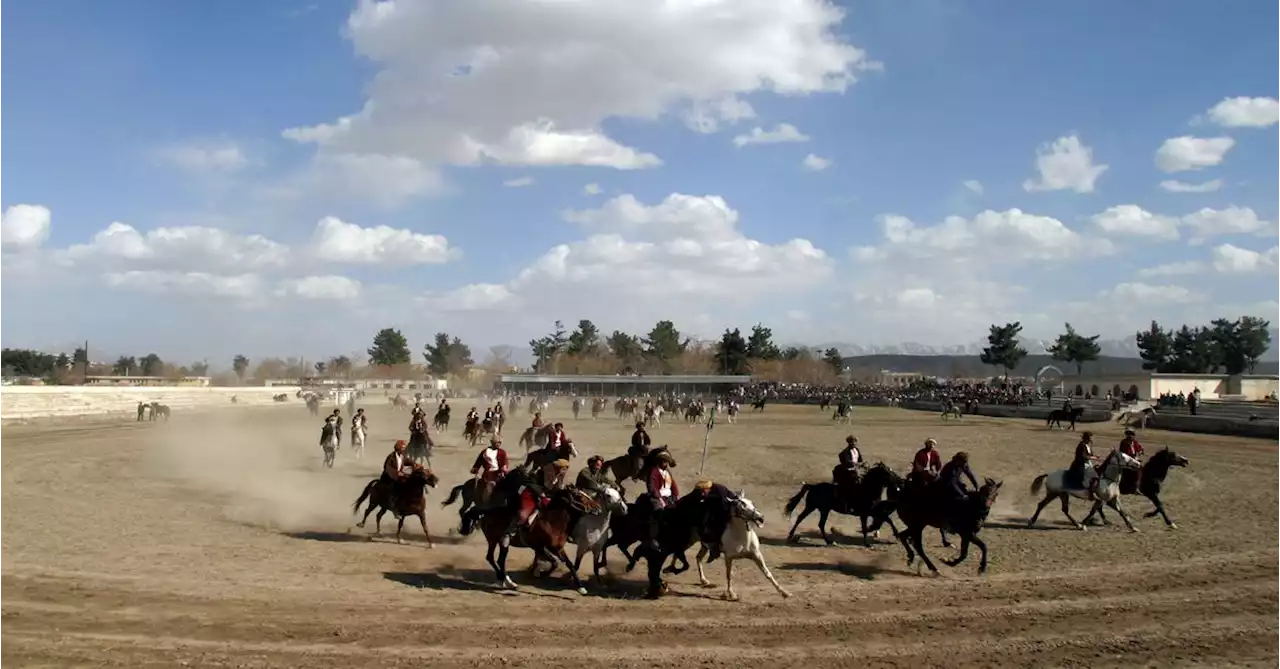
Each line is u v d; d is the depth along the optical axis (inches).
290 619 517.3
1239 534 824.3
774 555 727.7
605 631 502.9
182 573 631.8
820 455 1685.5
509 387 5757.9
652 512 601.9
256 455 1622.8
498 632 498.3
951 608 557.3
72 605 540.1
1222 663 452.1
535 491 611.5
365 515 805.9
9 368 5639.8
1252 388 3799.2
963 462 673.6
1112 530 853.8
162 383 5428.2
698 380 5935.0
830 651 469.4
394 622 514.9
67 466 1380.4
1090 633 503.5
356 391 5167.3
